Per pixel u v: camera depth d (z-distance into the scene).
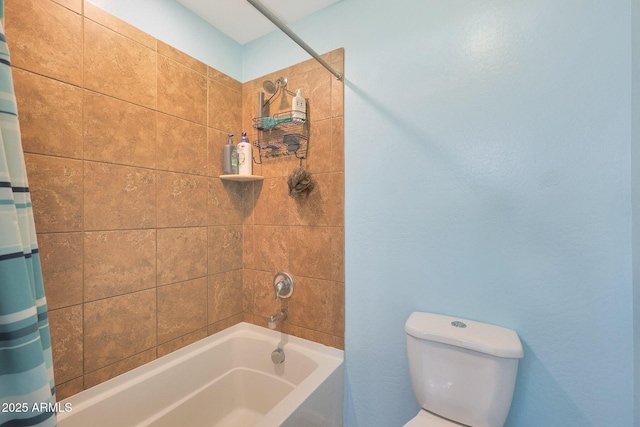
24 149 0.91
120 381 1.17
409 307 1.23
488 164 1.06
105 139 1.12
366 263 1.32
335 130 1.40
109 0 1.13
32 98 0.93
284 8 1.43
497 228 1.05
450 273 1.14
